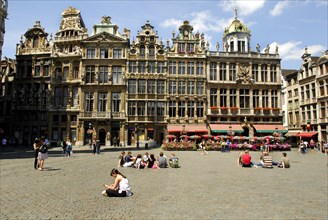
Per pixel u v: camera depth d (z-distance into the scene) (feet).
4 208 31.17
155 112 175.63
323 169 68.44
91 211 30.25
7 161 79.61
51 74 182.39
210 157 100.63
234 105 179.83
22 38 190.70
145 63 179.63
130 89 177.68
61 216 28.37
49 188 42.39
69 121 177.88
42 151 62.23
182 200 35.70
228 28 200.64
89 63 180.24
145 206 32.60
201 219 27.86
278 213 30.22
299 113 195.00
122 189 37.45
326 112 167.73
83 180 49.80
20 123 182.91
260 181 50.34
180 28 182.60
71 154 110.01
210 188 43.62
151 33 181.47
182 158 96.37
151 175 57.31
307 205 33.65
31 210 30.42
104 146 168.04
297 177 55.31
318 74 175.94
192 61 180.55
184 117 176.14
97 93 177.99
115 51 181.47
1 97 190.49
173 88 178.19
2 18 131.75
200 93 178.81
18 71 187.73
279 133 162.09
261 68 184.34
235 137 143.95
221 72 182.29
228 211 30.81
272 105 181.88
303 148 126.21
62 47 185.16
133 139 174.50
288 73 218.38
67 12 186.70
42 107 181.88
